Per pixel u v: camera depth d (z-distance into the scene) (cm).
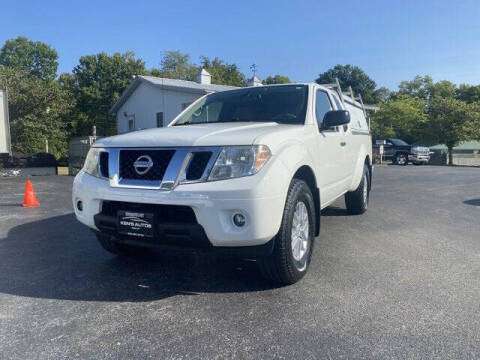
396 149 2777
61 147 3162
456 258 436
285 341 257
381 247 481
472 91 5934
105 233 355
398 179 1422
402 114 4409
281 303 316
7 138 1405
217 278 377
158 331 272
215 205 298
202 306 313
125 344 256
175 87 1948
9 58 5828
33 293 343
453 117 3114
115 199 330
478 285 354
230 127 369
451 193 1005
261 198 301
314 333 268
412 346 250
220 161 309
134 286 358
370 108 1798
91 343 257
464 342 255
